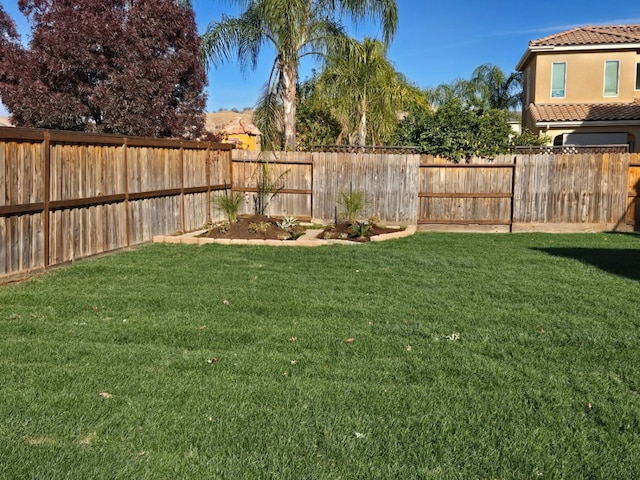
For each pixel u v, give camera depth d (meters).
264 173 13.30
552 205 12.80
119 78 11.95
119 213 9.12
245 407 3.43
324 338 4.74
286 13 13.48
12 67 12.26
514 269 7.86
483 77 26.59
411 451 2.97
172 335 4.77
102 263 7.96
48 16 11.83
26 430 3.10
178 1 13.16
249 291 6.39
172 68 12.71
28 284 6.61
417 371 4.04
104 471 2.73
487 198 12.95
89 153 8.29
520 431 3.20
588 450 3.01
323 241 10.23
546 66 21.45
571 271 7.74
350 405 3.48
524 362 4.27
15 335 4.74
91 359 4.18
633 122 19.02
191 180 11.64
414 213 13.08
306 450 2.97
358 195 12.09
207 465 2.81
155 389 3.65
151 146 10.04
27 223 6.98
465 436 3.13
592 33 21.52
